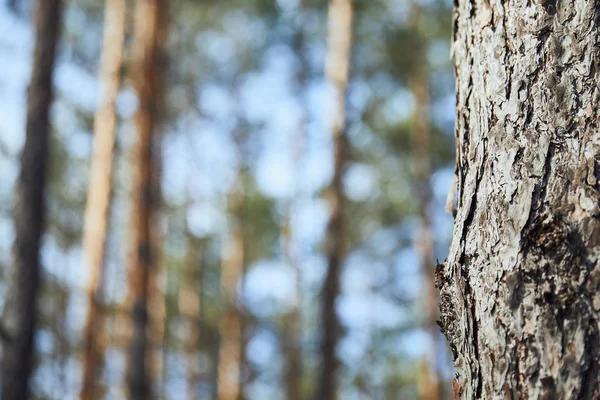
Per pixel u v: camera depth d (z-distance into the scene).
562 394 1.16
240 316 15.69
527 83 1.35
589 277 1.18
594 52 1.29
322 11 12.12
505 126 1.36
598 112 1.26
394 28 11.81
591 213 1.21
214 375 18.70
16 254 5.41
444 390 14.03
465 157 1.48
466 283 1.35
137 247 7.88
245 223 16.50
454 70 1.62
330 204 8.31
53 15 5.92
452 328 1.41
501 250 1.29
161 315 15.45
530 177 1.29
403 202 15.38
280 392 17.67
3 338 5.19
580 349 1.16
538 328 1.20
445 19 12.05
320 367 7.78
